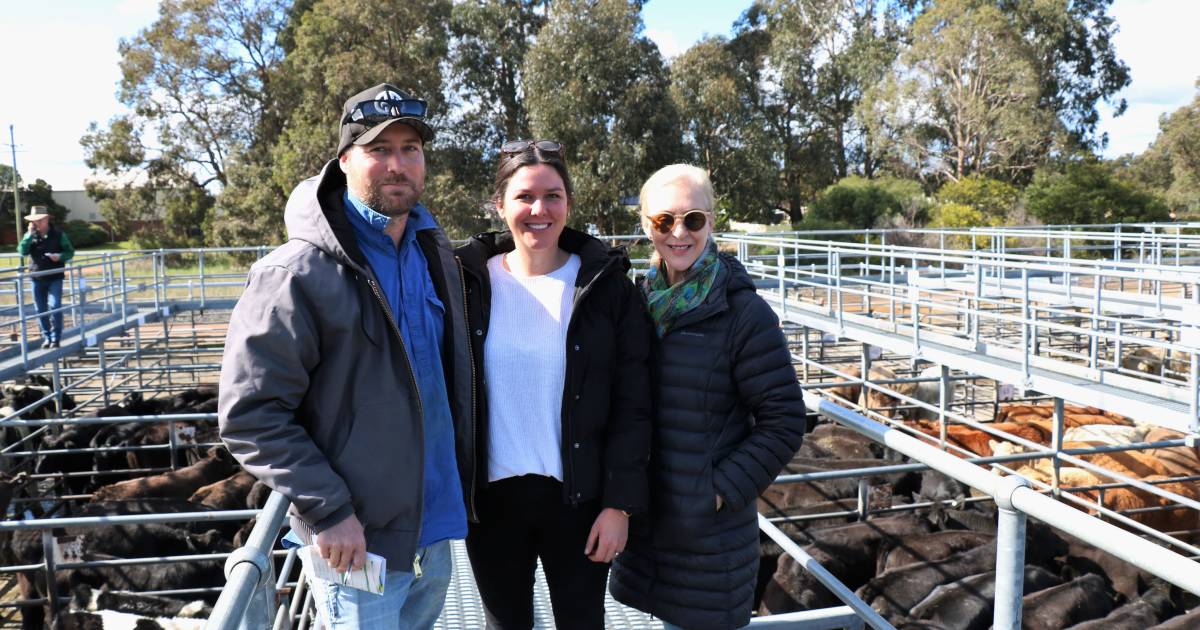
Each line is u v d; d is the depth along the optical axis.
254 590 1.61
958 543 5.96
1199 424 6.06
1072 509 1.70
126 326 12.50
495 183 2.34
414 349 2.02
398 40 29.81
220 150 38.09
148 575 6.28
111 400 13.55
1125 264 7.49
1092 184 30.19
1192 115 40.25
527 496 2.29
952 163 36.28
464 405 2.19
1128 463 8.15
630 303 2.34
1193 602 5.84
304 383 1.82
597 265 2.26
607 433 2.33
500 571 2.39
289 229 1.91
